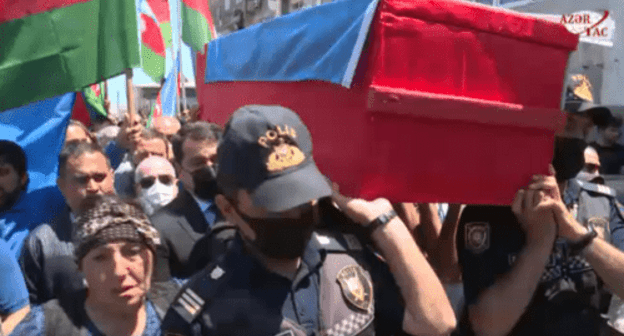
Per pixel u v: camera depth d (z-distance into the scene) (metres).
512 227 1.70
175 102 6.81
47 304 1.48
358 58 1.30
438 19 1.36
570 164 1.78
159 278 1.97
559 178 1.81
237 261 1.17
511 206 1.60
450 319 1.27
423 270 1.27
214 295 1.13
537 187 1.57
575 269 1.82
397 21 1.31
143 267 1.48
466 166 1.49
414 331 1.27
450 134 1.43
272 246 1.11
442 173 1.45
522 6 5.98
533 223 1.64
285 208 1.06
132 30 2.54
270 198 1.07
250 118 1.12
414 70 1.36
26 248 2.12
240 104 2.28
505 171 1.55
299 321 1.14
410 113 1.34
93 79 2.53
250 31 2.18
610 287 1.64
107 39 2.54
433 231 1.94
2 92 2.39
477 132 1.49
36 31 2.43
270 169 1.09
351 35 1.36
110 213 1.47
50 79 2.46
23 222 2.34
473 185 1.51
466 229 1.74
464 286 1.72
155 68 5.73
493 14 1.43
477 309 1.66
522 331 1.80
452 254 1.87
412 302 1.26
